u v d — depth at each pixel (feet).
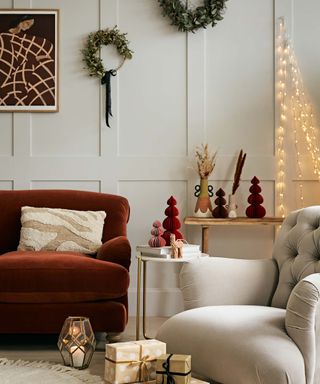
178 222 12.89
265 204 15.75
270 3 15.80
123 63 15.72
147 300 15.65
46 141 15.72
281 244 10.38
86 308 11.64
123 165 15.72
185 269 9.93
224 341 8.17
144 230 15.75
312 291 7.97
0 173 15.66
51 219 13.65
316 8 15.78
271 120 15.79
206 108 15.79
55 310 11.60
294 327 8.03
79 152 15.75
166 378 7.50
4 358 10.95
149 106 15.78
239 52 15.80
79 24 15.72
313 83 15.79
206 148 15.20
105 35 15.57
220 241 15.79
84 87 15.75
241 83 15.81
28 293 11.54
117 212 14.23
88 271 11.59
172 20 15.64
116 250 12.09
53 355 11.57
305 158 15.74
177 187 15.75
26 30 15.65
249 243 15.80
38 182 15.72
